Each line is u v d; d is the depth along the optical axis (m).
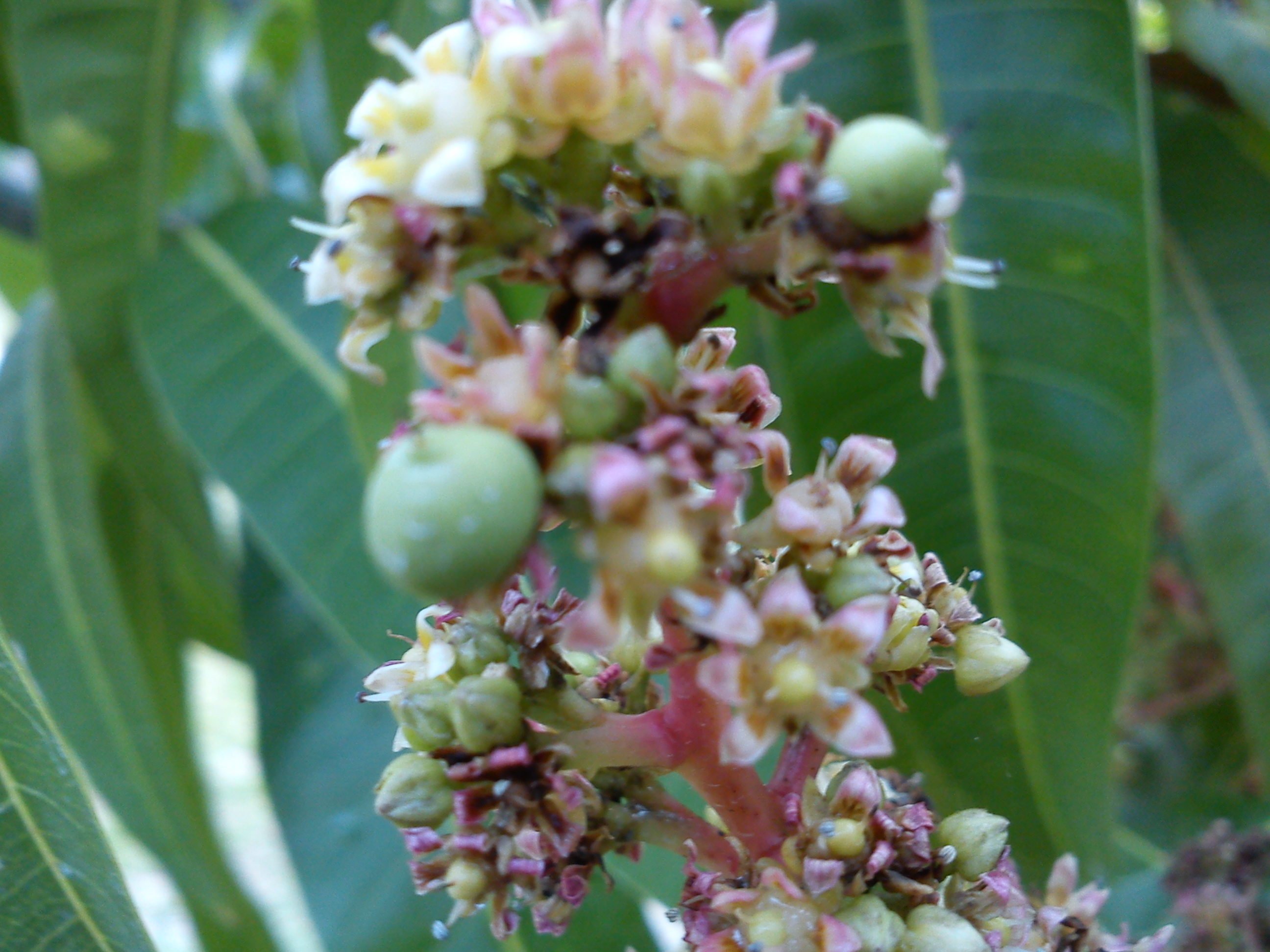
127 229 0.17
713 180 0.07
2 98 0.19
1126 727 0.20
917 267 0.07
